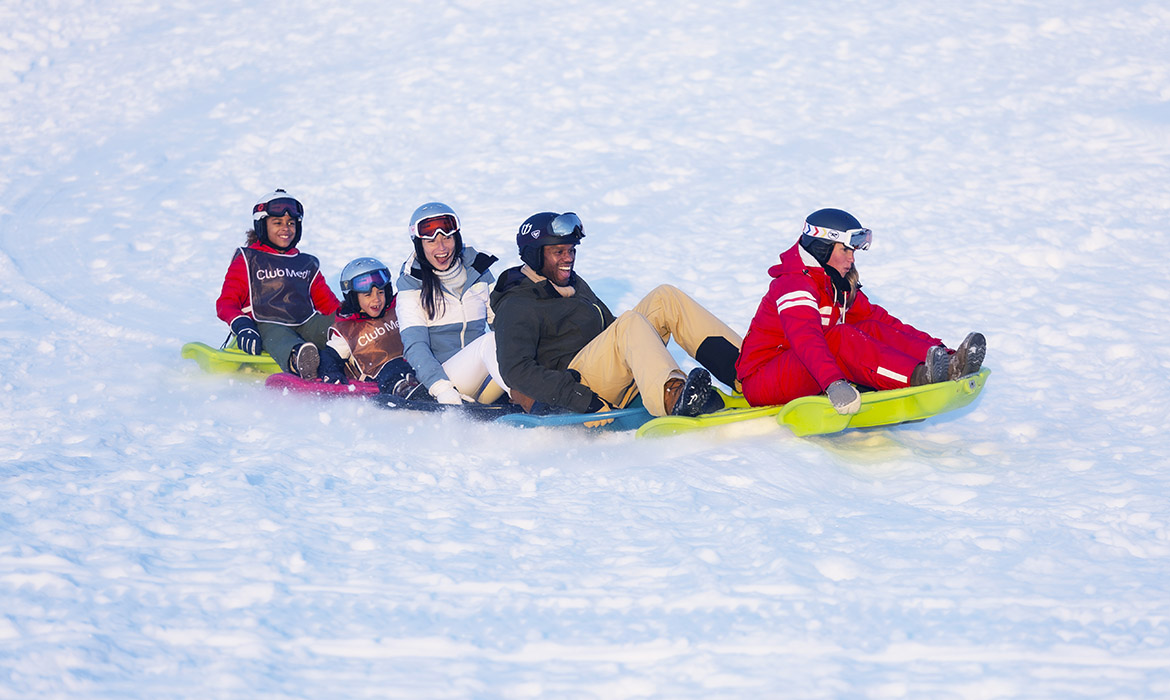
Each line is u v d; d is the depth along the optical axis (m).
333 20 37.25
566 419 11.33
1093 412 11.83
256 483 9.62
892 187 21.73
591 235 20.48
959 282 16.70
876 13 33.84
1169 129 23.08
